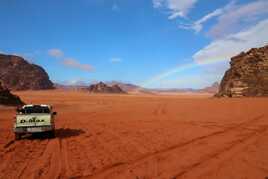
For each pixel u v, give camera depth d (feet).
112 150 42.06
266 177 28.25
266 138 50.90
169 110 122.01
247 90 222.69
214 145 45.24
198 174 29.37
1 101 136.67
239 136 53.83
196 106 139.85
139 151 41.22
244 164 33.22
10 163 34.09
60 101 235.20
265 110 108.27
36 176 28.63
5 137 55.16
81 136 56.08
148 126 70.85
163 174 29.35
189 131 61.31
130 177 28.32
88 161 35.17
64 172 30.12
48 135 54.44
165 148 43.32
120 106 162.61
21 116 51.90
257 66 227.20
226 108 121.19
